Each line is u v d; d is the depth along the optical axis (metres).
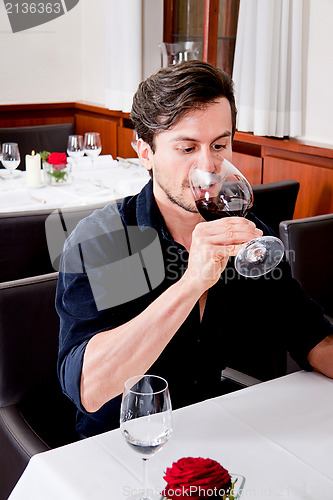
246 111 3.79
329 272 2.33
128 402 1.00
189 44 4.16
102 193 3.22
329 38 3.42
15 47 4.96
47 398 1.63
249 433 1.18
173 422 1.20
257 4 3.56
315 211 3.56
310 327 1.51
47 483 1.04
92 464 1.07
